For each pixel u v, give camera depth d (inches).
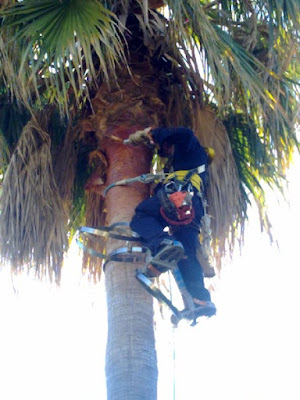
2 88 354.9
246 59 321.1
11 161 325.7
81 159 362.0
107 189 311.0
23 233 319.9
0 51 315.9
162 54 332.5
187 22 323.0
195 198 280.1
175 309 269.4
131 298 283.7
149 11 323.9
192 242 275.0
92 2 304.5
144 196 309.0
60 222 325.7
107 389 271.7
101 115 323.0
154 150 336.2
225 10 346.3
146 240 272.7
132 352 273.3
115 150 316.8
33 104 354.3
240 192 337.4
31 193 323.3
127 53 328.5
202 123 332.2
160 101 325.1
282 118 335.3
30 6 308.5
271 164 342.0
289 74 352.2
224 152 328.2
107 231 288.4
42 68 325.1
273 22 334.0
